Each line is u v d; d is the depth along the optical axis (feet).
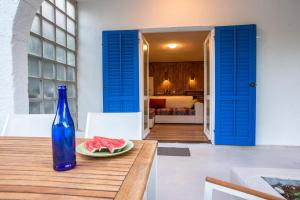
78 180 2.15
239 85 10.73
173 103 22.75
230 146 10.97
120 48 11.43
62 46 10.39
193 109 20.04
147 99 14.26
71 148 2.54
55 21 9.64
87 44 12.01
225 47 10.79
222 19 11.04
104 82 11.60
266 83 10.89
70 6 11.30
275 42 10.77
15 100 5.66
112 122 4.76
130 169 2.45
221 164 8.45
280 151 10.06
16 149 3.24
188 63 27.12
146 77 14.17
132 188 1.97
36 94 8.18
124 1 11.66
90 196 1.83
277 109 10.89
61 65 10.31
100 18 11.87
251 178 4.73
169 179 7.11
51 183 2.08
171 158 9.19
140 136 4.69
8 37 5.56
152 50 20.53
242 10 10.91
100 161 2.72
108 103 11.64
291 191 4.28
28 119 4.74
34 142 3.68
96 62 12.02
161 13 11.42
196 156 9.45
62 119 2.60
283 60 10.76
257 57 10.87
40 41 8.44
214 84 11.22
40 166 2.54
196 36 15.56
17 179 2.18
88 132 4.64
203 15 11.14
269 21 10.77
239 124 10.87
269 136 10.99
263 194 2.55
